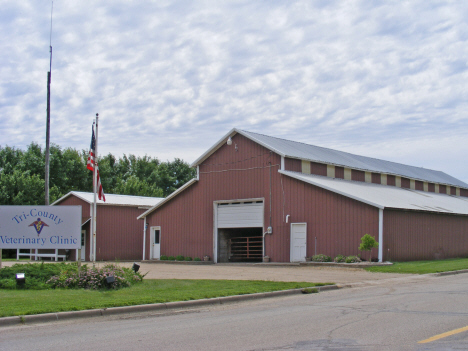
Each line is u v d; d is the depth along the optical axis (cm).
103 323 1035
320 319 1000
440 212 2978
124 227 4012
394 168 4244
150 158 8694
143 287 1554
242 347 764
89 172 6594
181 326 970
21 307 1126
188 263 3225
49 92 2694
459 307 1115
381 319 977
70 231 1588
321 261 2623
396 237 2586
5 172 5669
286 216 2877
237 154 3164
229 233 3322
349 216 2614
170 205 3481
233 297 1348
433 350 721
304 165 3103
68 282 1532
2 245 1611
